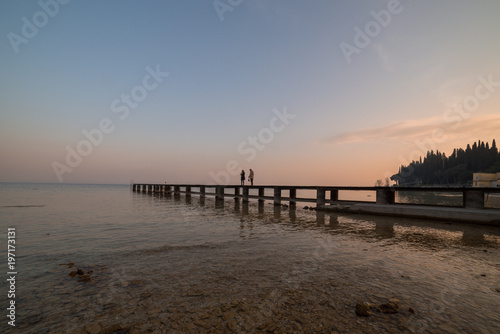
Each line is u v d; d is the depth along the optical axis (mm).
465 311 3121
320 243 6879
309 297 3502
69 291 3705
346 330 2695
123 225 9758
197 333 2635
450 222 10352
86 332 2658
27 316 2998
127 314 3039
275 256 5578
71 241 7031
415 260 5273
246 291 3703
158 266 4875
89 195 34094
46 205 17781
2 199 23453
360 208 13430
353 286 3896
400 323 2822
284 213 14227
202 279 4195
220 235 7977
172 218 11945
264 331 2682
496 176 88312
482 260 5285
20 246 6469
